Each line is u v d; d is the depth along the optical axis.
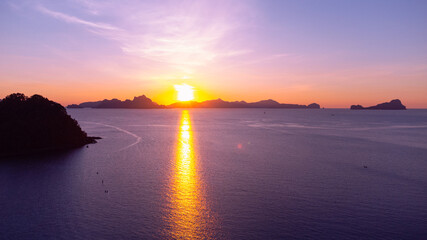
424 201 53.38
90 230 42.59
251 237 41.12
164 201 53.56
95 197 55.31
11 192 57.88
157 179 67.31
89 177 68.81
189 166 80.62
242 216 47.47
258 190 59.53
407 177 69.12
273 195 56.59
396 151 106.06
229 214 48.22
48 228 43.03
